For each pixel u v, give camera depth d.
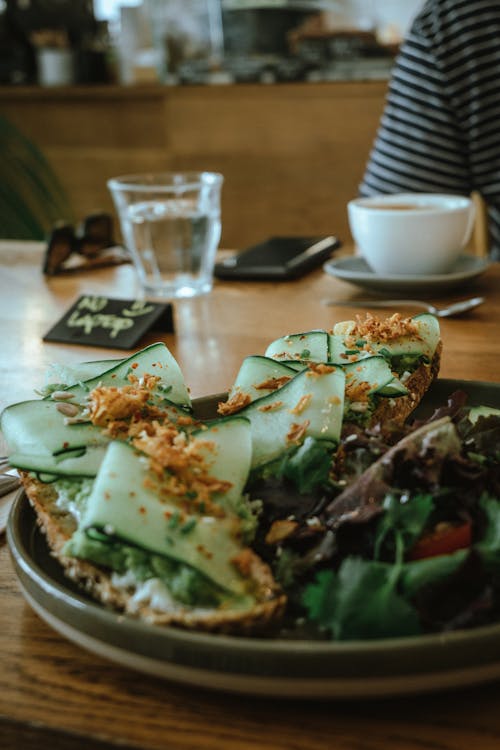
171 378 0.43
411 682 0.25
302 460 0.34
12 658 0.31
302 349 0.48
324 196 1.81
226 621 0.27
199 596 0.28
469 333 0.66
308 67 1.75
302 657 0.25
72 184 2.01
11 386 0.61
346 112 1.72
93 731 0.27
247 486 0.35
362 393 0.41
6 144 1.85
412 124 1.07
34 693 0.29
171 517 0.29
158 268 0.82
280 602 0.28
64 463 0.34
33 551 0.34
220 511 0.31
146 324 0.69
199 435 0.34
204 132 1.86
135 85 1.88
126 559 0.30
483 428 0.37
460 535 0.30
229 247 1.94
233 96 1.80
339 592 0.27
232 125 1.82
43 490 0.36
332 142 1.76
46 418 0.37
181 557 0.28
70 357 0.67
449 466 0.31
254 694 0.26
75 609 0.28
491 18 0.99
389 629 0.27
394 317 0.50
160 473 0.31
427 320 0.51
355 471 0.34
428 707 0.27
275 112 1.78
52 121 1.97
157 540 0.29
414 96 1.06
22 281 0.91
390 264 0.78
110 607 0.30
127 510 0.29
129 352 0.67
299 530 0.31
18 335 0.73
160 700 0.28
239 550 0.30
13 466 0.34
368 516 0.29
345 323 0.52
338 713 0.27
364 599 0.27
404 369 0.48
